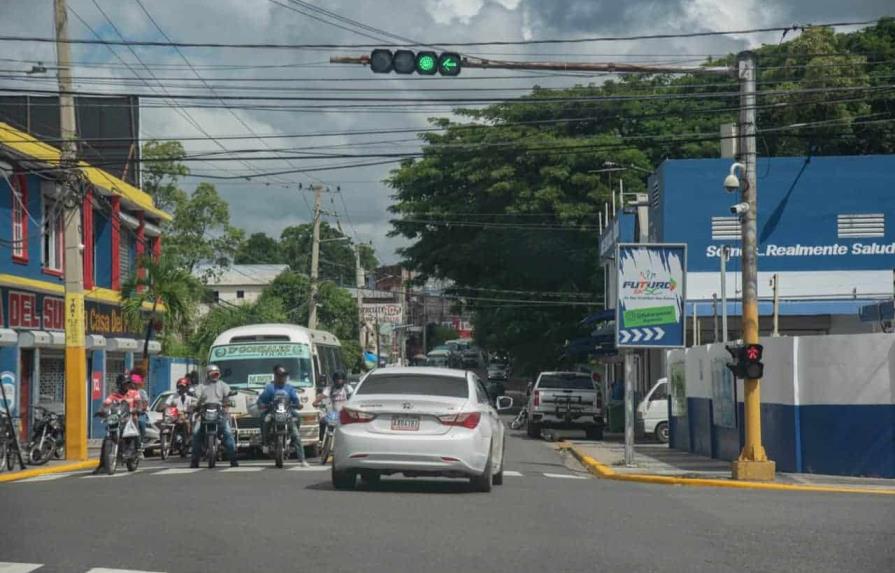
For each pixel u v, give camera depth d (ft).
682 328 74.28
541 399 117.80
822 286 117.19
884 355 63.52
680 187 118.21
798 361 66.54
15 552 31.12
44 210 102.99
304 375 80.38
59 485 53.26
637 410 117.39
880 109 164.55
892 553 32.73
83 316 80.69
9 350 93.25
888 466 63.36
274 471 64.08
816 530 37.60
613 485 58.65
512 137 179.11
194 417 69.87
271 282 238.27
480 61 59.52
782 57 159.33
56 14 77.82
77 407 80.12
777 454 68.33
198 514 39.06
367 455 47.52
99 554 30.71
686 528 37.68
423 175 184.24
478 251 184.65
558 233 177.68
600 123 185.16
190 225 180.04
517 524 37.60
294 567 28.89
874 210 117.19
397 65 58.95
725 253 101.86
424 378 50.70
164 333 128.06
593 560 30.60
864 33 165.37
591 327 180.45
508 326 186.91
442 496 46.83
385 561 29.89
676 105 184.85
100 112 126.62
